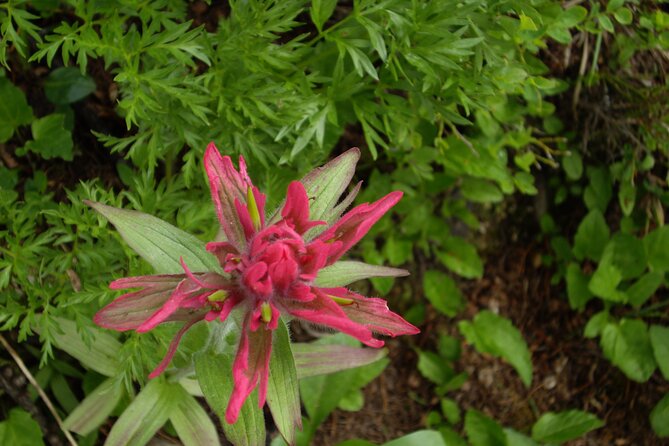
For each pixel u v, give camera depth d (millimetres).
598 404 420
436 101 347
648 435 416
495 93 361
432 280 417
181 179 337
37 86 366
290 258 276
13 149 365
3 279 326
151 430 330
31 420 352
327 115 351
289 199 281
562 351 424
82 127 373
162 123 333
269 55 331
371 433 407
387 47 347
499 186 418
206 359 312
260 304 279
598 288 411
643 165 397
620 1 358
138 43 321
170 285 287
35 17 320
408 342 421
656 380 417
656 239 408
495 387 418
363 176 408
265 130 339
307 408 388
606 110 403
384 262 412
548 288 428
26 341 359
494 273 425
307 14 371
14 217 332
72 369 365
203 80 343
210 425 339
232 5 328
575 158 410
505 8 340
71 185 370
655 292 421
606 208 421
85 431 338
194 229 344
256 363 281
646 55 391
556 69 399
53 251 331
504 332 415
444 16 328
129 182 366
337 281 308
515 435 403
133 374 336
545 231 427
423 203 408
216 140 341
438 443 374
